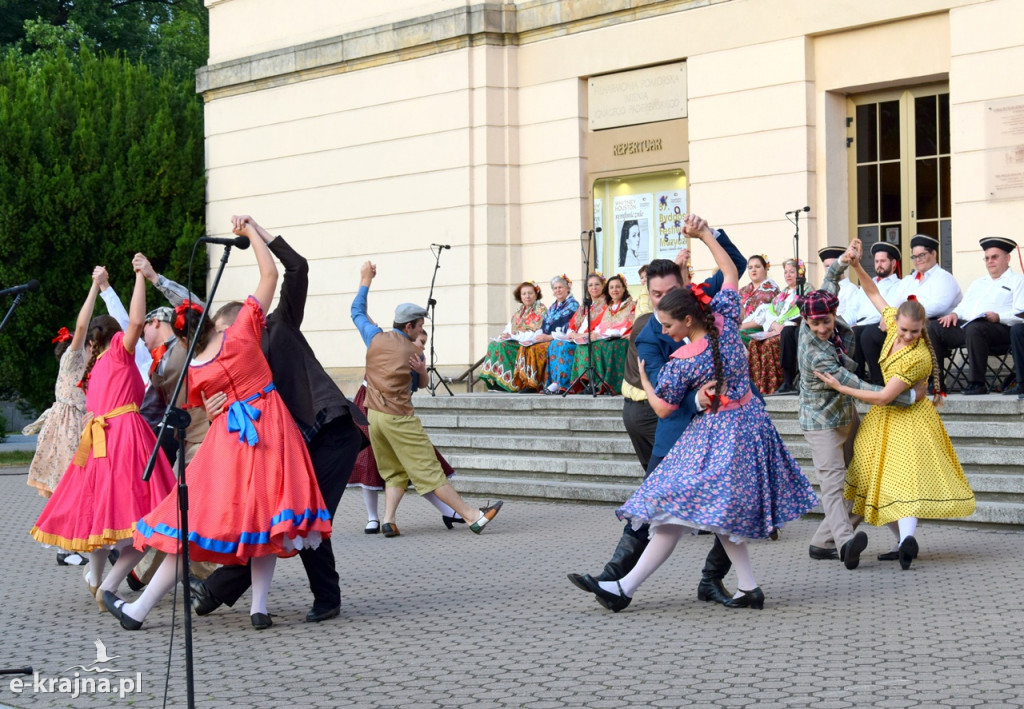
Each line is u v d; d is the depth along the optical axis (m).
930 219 13.73
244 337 6.46
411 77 17.62
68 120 19.47
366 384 10.02
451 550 9.15
